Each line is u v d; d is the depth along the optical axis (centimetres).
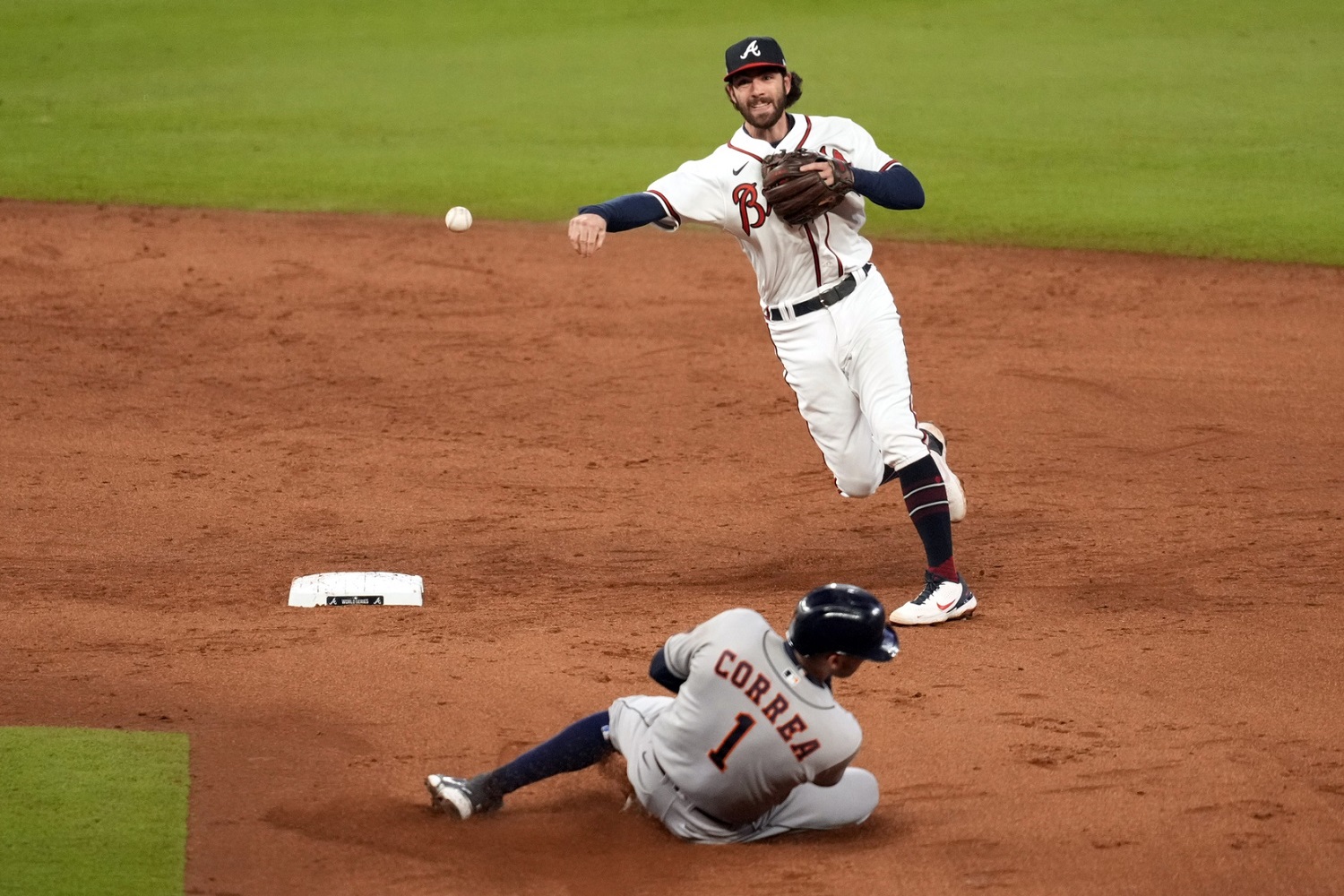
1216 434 4166
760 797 1864
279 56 10312
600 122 8600
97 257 6044
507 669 2495
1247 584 2986
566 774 2127
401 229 6600
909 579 3086
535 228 6656
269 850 1870
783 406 4469
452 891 1786
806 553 3272
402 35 10888
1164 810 2012
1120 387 4619
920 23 10962
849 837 1939
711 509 3591
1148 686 2450
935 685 2459
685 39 10669
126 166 7625
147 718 2272
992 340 5147
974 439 4144
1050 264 6141
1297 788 2080
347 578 2930
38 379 4578
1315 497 3603
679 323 5356
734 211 2769
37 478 3722
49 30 10956
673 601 2914
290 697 2364
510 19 11356
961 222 6781
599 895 1778
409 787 2062
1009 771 2130
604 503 3631
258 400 4459
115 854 1834
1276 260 6169
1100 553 3216
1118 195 7175
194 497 3612
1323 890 1811
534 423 4294
